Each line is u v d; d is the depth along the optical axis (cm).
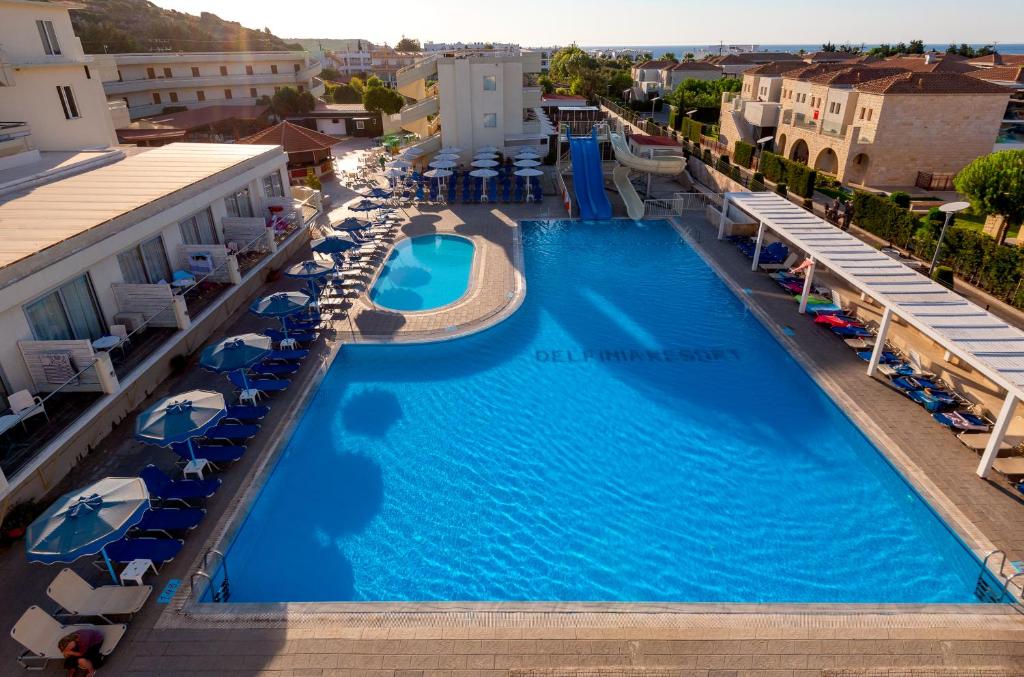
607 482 1356
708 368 1806
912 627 977
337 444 1477
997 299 2131
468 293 2264
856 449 1461
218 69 7069
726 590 1089
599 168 3572
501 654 932
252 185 2533
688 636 962
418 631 973
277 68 7469
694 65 9281
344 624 987
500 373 1778
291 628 977
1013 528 1165
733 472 1386
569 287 2377
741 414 1595
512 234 2948
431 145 4216
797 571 1128
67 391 1372
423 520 1253
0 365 1280
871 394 1612
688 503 1295
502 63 4100
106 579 1069
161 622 982
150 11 12050
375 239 2856
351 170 4581
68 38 2559
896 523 1238
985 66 6606
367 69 13888
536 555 1168
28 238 1422
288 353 1767
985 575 1070
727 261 2609
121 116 4619
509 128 4353
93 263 1500
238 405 1562
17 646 945
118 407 1498
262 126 6519
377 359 1850
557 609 1019
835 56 9206
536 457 1435
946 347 1353
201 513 1169
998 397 1548
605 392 1686
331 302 2188
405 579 1119
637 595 1082
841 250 1936
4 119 2344
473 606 1027
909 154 3822
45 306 1414
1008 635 960
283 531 1225
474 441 1490
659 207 3397
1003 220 2644
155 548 1080
